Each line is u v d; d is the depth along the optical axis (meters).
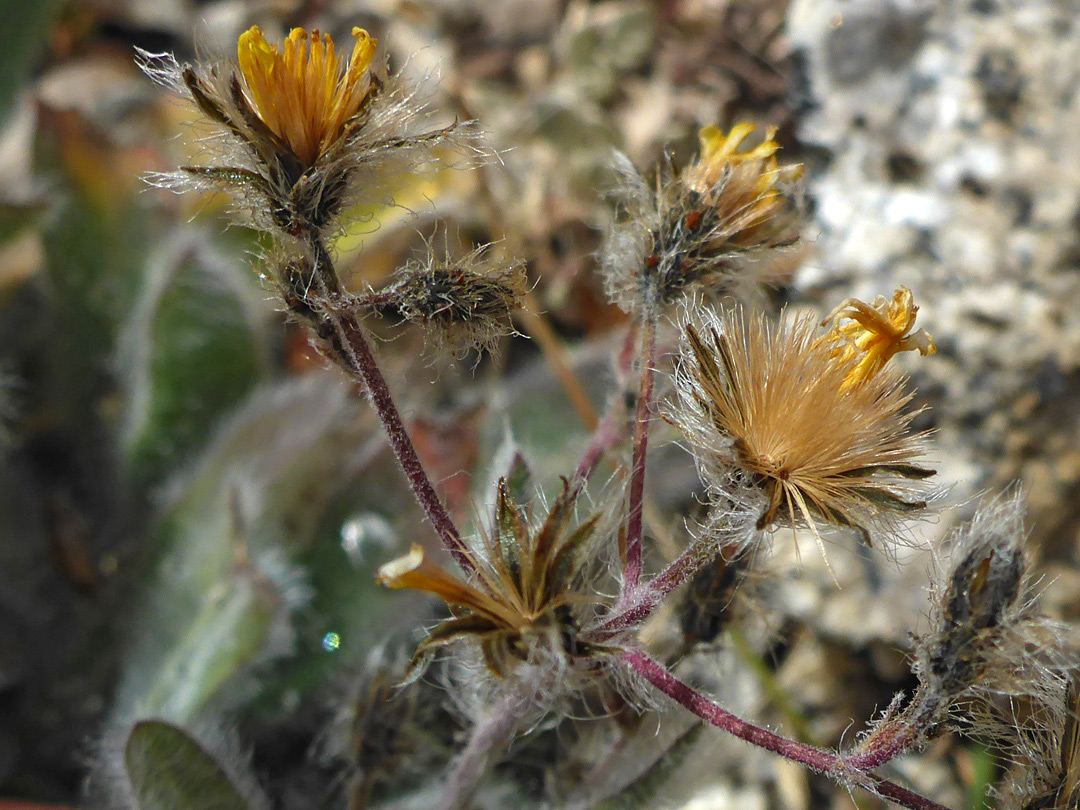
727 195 0.08
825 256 0.14
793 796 0.12
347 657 0.12
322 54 0.07
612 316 0.16
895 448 0.07
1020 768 0.08
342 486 0.12
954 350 0.13
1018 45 0.15
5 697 0.12
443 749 0.11
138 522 0.13
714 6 0.18
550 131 0.17
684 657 0.09
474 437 0.13
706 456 0.07
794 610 0.13
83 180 0.13
